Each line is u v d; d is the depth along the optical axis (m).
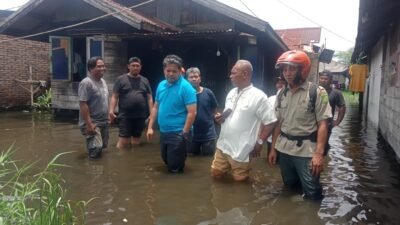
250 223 3.93
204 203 4.51
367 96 16.30
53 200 3.45
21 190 3.70
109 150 7.44
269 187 5.13
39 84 16.11
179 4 12.68
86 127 6.64
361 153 7.64
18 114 13.83
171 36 10.56
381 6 6.60
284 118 4.72
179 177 5.61
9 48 15.13
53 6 12.55
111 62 11.67
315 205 4.45
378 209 4.36
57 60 12.99
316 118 4.49
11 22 12.28
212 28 12.28
